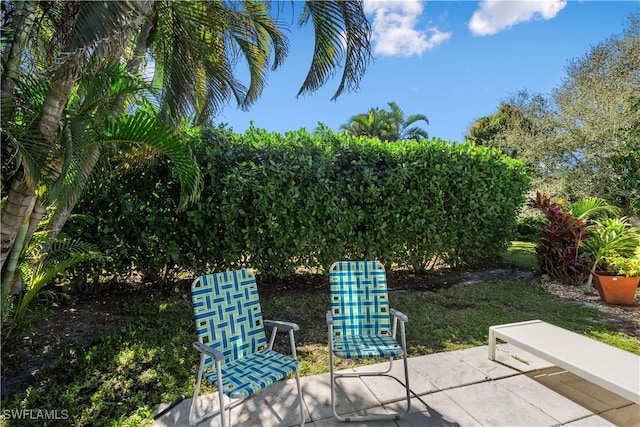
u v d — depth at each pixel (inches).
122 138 107.0
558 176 409.1
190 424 84.0
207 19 139.1
